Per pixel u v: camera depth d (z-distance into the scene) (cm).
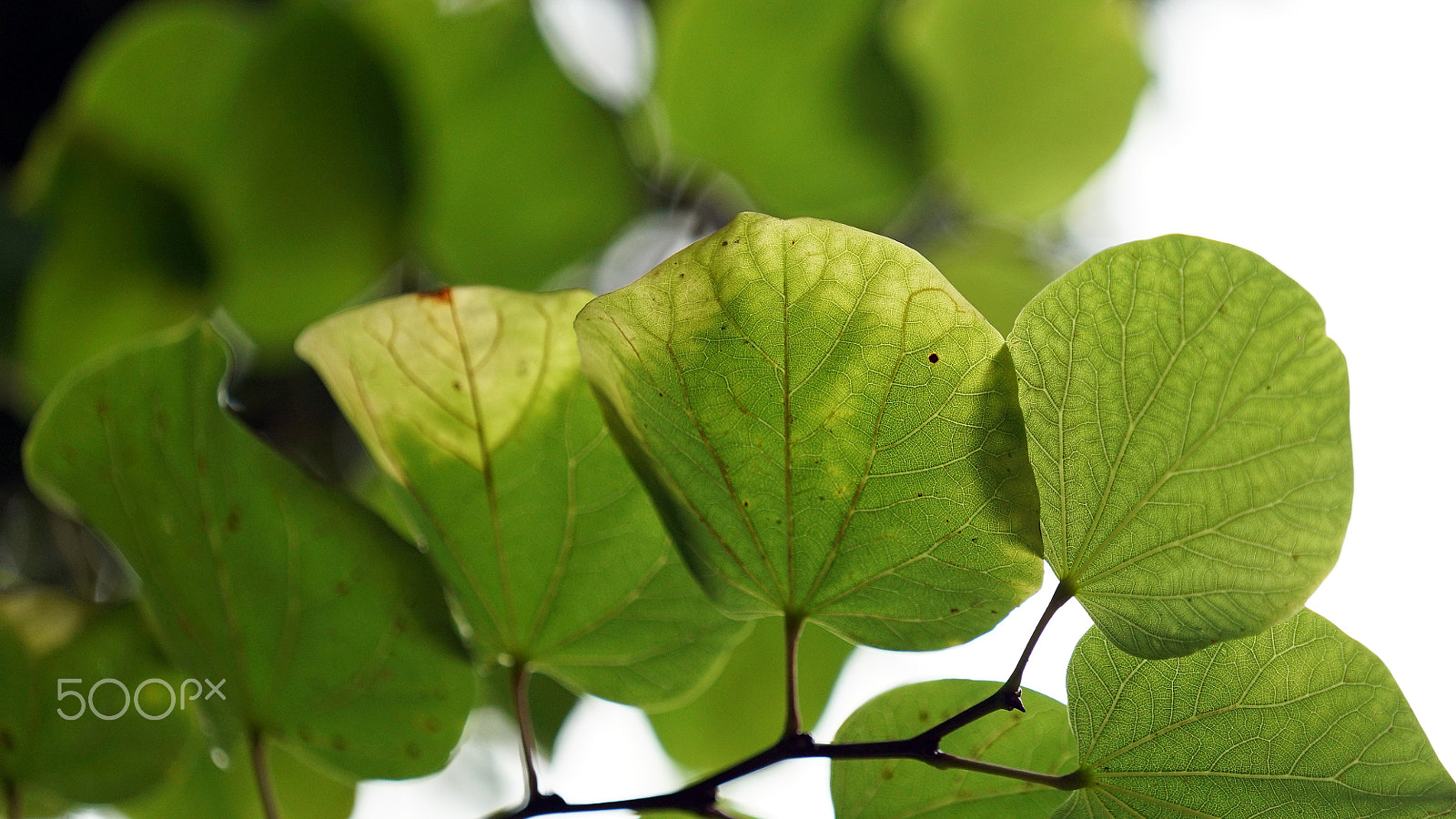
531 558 66
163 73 84
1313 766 63
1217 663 63
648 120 96
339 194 87
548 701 77
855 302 62
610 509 66
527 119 91
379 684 67
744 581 64
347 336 65
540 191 94
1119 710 63
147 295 88
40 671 71
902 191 94
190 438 66
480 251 95
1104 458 62
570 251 96
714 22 87
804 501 63
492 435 65
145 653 72
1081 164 101
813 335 62
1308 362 61
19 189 85
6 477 108
